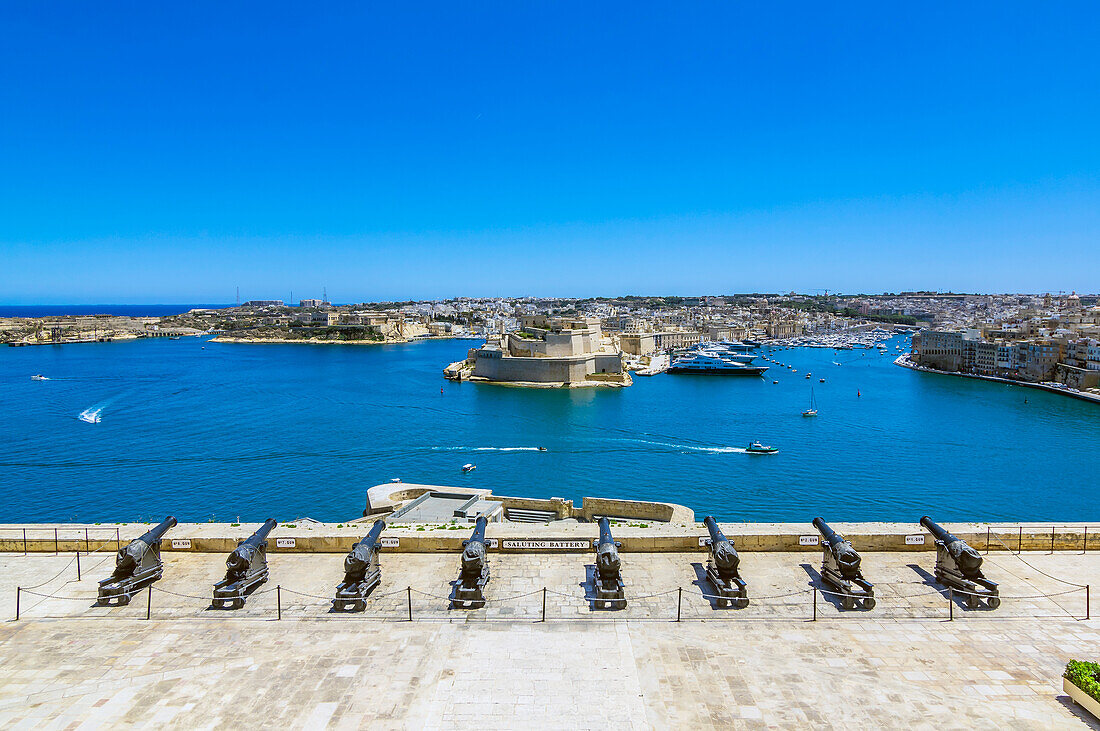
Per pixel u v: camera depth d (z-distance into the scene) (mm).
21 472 77875
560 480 75812
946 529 22781
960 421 112938
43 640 16734
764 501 67375
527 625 17484
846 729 13188
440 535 22297
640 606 18500
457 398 145125
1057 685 14758
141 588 19656
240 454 87500
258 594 19297
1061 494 69438
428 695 14375
